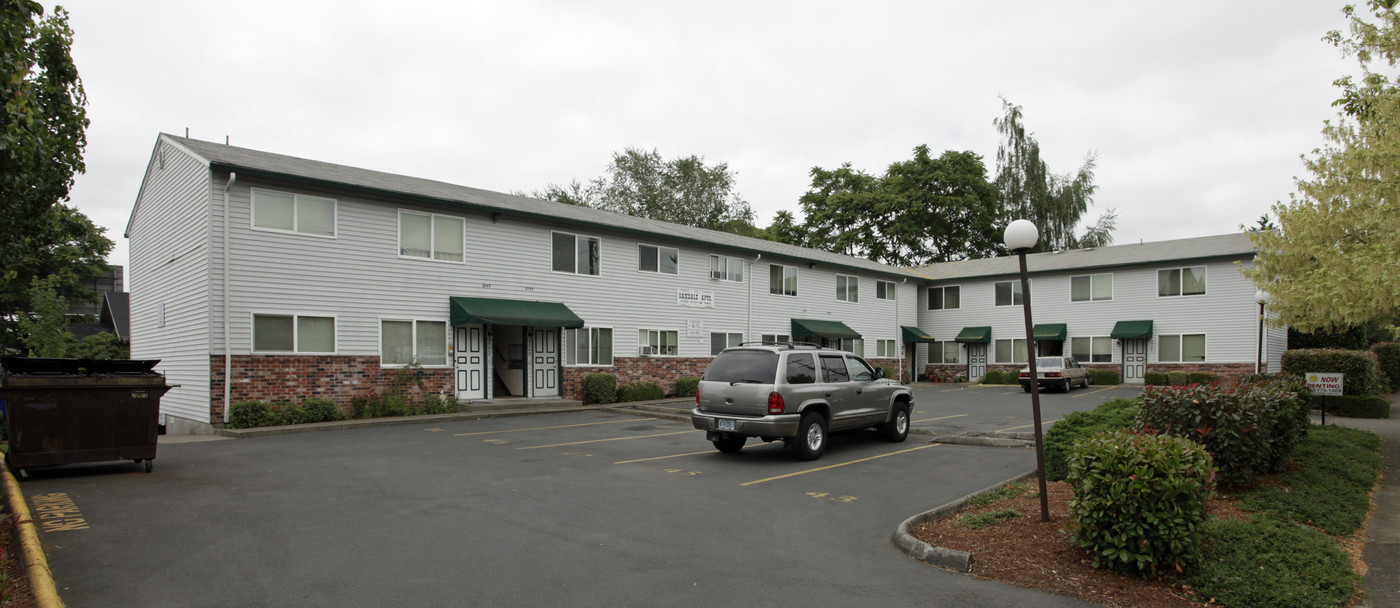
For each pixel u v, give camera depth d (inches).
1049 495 329.7
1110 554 225.8
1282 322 514.9
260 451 482.0
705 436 583.8
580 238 887.7
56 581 213.5
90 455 371.9
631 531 281.4
